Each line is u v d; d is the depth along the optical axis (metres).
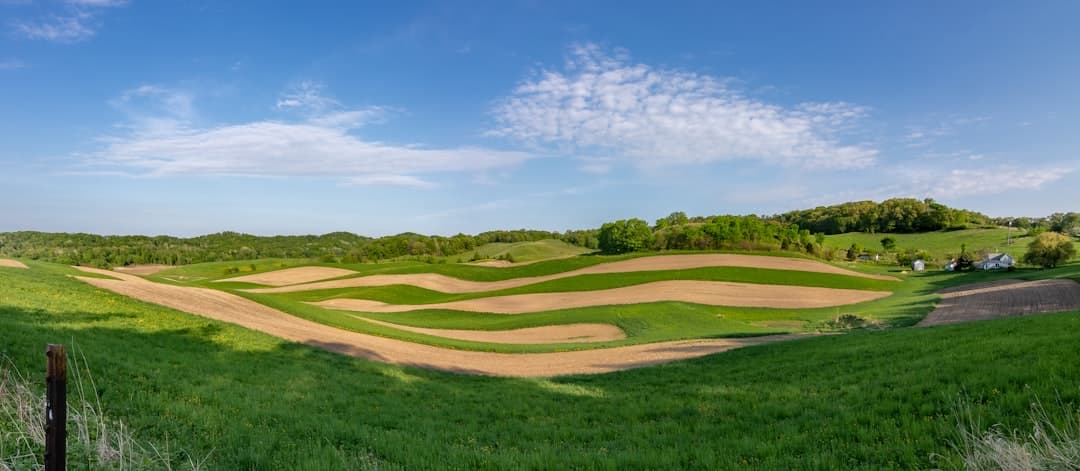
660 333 44.91
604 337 45.56
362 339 34.53
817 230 199.75
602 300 68.00
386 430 13.78
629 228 129.25
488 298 76.00
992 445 8.20
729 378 21.41
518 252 152.75
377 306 76.88
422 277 96.19
